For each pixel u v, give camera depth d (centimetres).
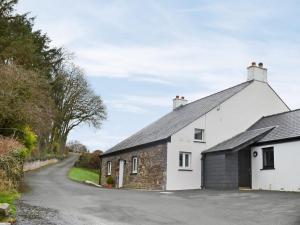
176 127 2505
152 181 2445
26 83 1766
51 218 979
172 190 2259
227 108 2545
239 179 2270
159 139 2412
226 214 1197
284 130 2147
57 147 5072
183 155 2398
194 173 2391
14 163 1449
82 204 1316
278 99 2714
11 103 1698
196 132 2466
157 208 1302
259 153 2217
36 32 3216
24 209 1086
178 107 3312
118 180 2956
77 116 4700
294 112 2348
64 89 4453
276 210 1254
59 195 1578
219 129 2503
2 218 875
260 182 2186
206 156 2402
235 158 2241
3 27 2514
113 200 1488
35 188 1839
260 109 2644
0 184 1255
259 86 2672
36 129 2094
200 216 1156
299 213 1179
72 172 3803
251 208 1319
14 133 1716
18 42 2472
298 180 1933
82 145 7069
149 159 2522
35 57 2728
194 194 1870
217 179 2266
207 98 2944
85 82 4659
